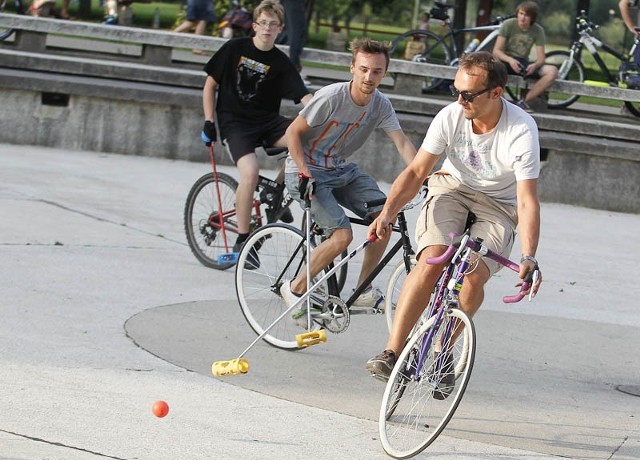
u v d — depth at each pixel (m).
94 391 15.99
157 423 14.90
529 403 17.27
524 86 42.19
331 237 19.06
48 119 39.81
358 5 67.25
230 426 15.06
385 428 14.50
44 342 18.12
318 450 14.42
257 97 24.20
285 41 42.47
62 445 13.77
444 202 16.17
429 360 14.82
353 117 19.58
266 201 24.28
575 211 38.81
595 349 21.16
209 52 48.94
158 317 20.45
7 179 32.69
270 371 17.88
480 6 58.16
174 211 31.12
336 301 18.78
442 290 14.95
